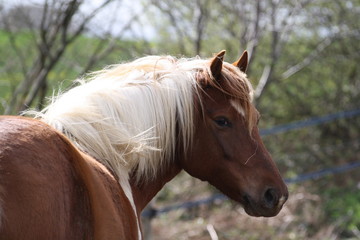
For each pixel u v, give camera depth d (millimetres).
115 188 4188
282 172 14742
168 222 12266
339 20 15133
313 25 15273
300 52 15852
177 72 4949
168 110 4770
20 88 11141
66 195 3566
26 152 3416
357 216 12297
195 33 13922
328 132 16500
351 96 16391
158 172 5012
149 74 4871
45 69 10312
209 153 5016
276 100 16156
